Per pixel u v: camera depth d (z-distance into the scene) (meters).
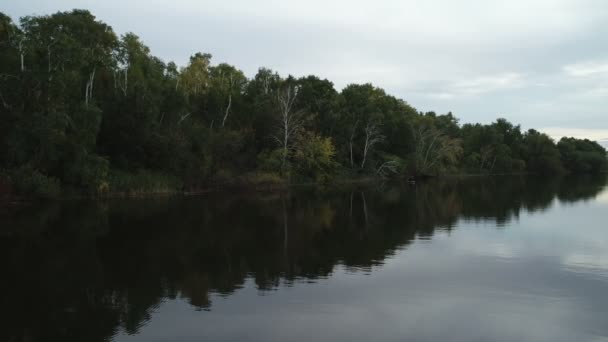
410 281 15.09
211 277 15.54
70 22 45.84
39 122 35.66
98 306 12.65
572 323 11.47
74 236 22.75
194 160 50.97
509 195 47.75
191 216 30.27
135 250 19.66
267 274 15.95
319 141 66.62
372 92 97.12
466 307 12.62
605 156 146.00
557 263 17.47
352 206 36.94
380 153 81.50
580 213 32.22
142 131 47.12
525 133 133.25
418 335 10.76
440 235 23.44
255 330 11.01
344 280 15.20
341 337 10.60
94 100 45.00
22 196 36.16
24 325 11.30
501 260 18.00
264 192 52.06
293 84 76.06
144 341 10.38
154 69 66.25
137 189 44.56
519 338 10.59
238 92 75.62
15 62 38.75
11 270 16.30
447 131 108.44
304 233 23.98
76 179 39.84
